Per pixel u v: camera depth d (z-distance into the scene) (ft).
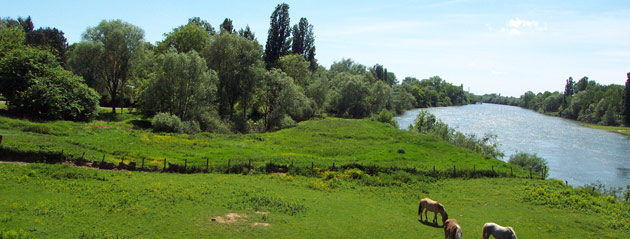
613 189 140.26
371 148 176.65
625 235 75.56
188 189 92.02
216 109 250.98
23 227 59.11
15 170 93.86
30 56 184.14
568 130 367.45
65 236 57.57
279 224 71.82
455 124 398.62
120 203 76.23
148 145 148.25
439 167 134.92
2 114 162.81
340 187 109.70
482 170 132.16
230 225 68.85
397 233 71.46
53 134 143.43
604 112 448.24
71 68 231.71
